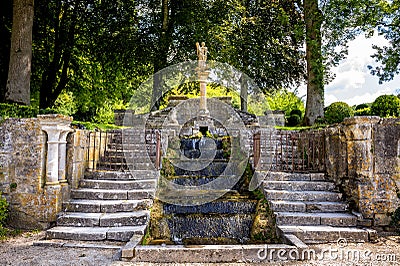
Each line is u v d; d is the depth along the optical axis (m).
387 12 12.87
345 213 6.24
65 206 6.20
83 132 7.29
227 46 15.70
